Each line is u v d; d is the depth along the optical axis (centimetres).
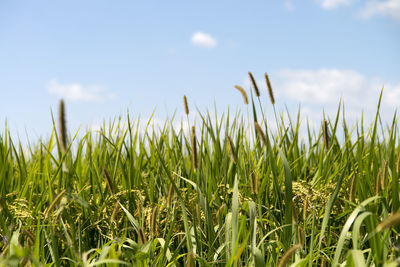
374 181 172
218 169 198
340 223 175
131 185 193
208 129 198
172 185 154
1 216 166
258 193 161
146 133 201
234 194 143
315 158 215
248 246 148
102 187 196
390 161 170
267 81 170
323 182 188
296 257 147
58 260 146
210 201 177
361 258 125
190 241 148
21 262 136
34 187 194
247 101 171
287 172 151
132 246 149
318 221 168
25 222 171
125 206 184
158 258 148
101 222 180
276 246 158
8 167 200
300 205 177
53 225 152
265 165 188
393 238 155
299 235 149
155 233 161
